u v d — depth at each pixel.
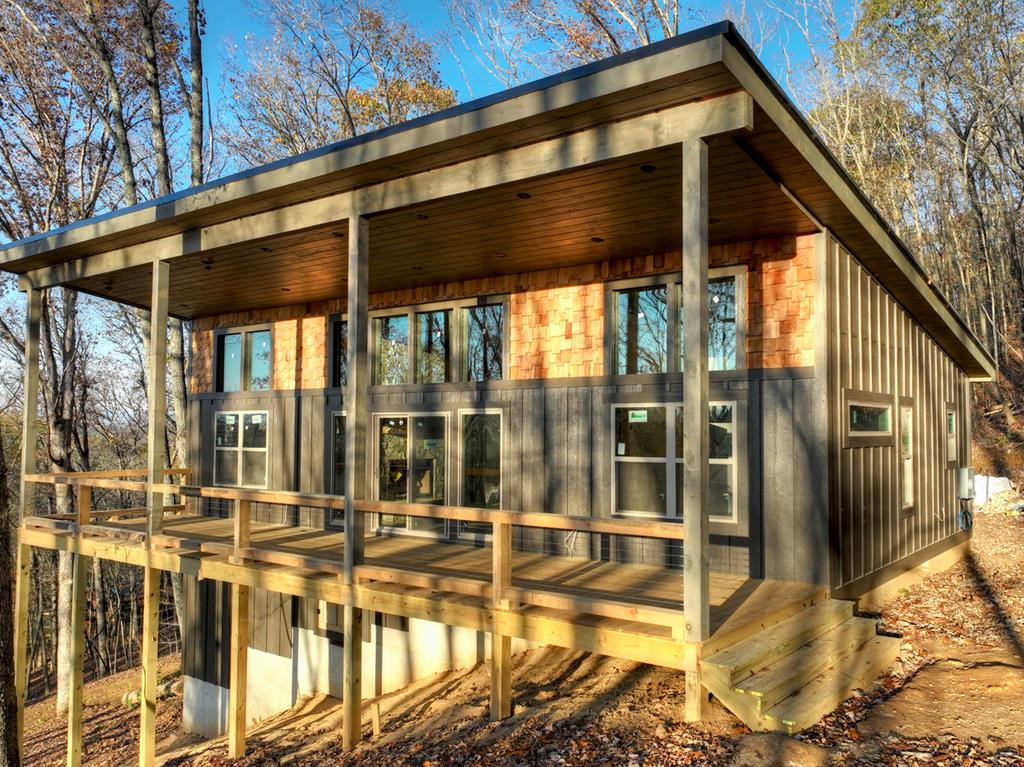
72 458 26.56
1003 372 25.17
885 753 4.65
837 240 7.59
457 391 9.69
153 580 8.57
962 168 28.02
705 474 4.93
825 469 7.13
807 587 7.00
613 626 5.39
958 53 27.03
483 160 5.98
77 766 9.32
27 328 10.25
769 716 4.81
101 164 21.27
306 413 11.40
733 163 5.57
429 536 9.67
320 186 6.73
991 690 5.82
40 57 19.67
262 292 10.80
